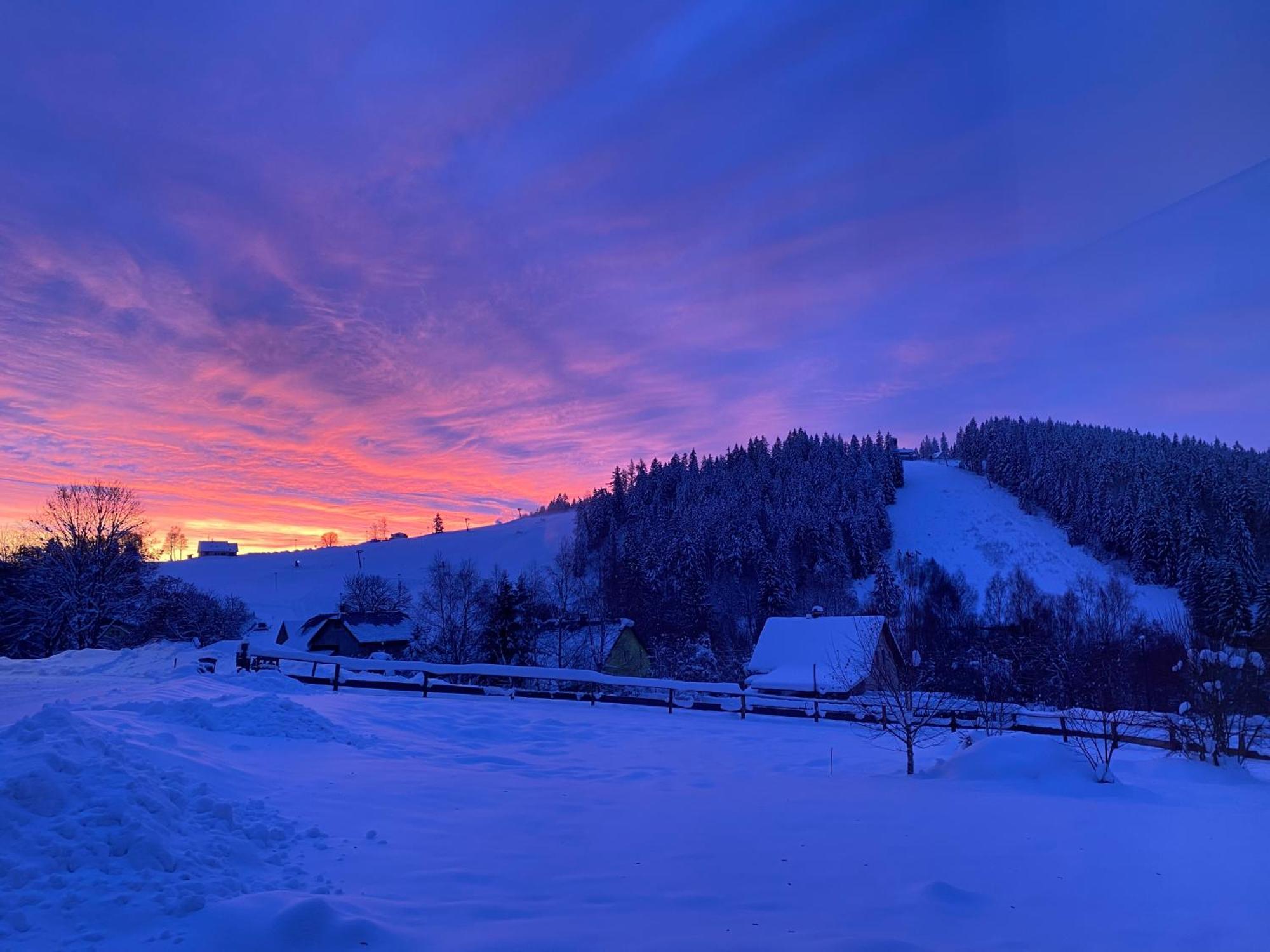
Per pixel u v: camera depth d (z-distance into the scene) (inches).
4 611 1556.3
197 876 165.3
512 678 1136.2
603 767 412.8
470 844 220.8
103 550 1562.5
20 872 151.6
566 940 147.3
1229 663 406.0
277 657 770.8
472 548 4252.0
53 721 235.6
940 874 201.0
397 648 1884.8
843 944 146.0
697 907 171.9
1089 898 180.2
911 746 422.3
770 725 668.7
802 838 240.5
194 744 316.5
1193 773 410.9
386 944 141.9
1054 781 355.9
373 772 319.3
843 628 1238.3
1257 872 199.6
